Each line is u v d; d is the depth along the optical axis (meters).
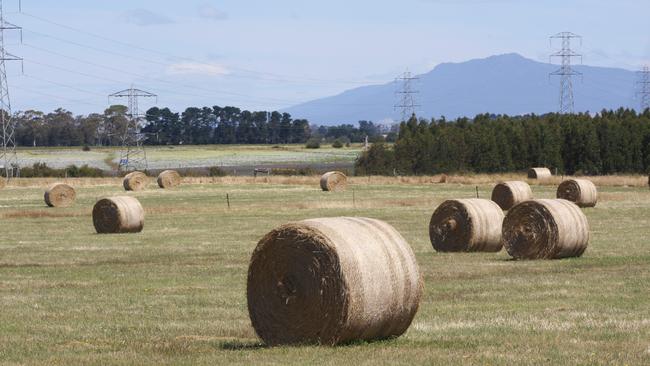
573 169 199.25
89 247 66.12
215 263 55.38
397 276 27.94
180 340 30.33
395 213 93.44
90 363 26.50
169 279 47.72
